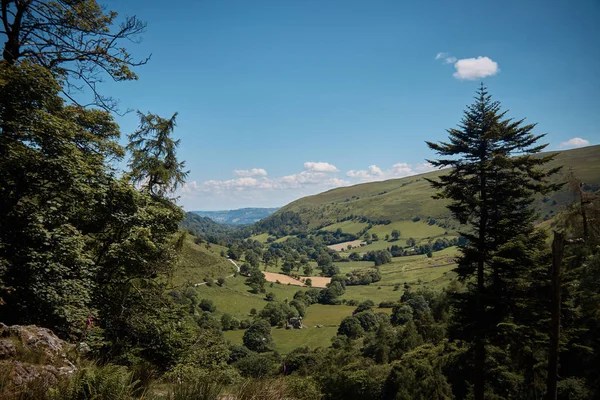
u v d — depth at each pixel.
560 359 27.84
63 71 13.51
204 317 85.69
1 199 9.39
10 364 5.03
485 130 22.30
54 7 12.62
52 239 9.55
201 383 5.03
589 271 24.73
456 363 29.02
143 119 18.78
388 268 174.12
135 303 14.90
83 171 10.81
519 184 21.59
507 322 19.59
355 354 62.78
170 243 17.14
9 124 9.41
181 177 19.72
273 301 111.94
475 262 22.11
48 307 8.92
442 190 23.73
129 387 4.75
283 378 6.54
